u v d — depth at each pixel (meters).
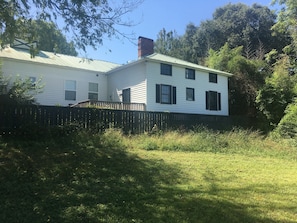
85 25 7.50
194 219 4.30
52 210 4.52
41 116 10.84
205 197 5.46
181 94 21.09
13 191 5.30
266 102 22.27
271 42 40.34
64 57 22.56
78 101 20.81
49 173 6.53
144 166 7.91
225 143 13.55
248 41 40.38
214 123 19.75
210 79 23.48
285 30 24.05
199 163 9.06
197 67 22.06
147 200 5.13
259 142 15.11
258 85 25.11
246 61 26.52
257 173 8.18
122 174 6.95
